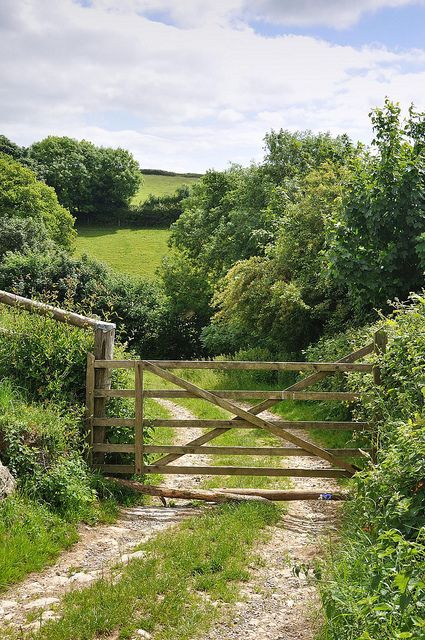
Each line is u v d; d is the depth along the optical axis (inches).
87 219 2903.5
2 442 294.4
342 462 347.3
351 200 563.8
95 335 361.7
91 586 217.9
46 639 180.5
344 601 161.3
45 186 2218.3
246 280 911.7
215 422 351.3
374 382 338.3
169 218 2861.7
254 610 207.8
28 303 381.4
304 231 829.2
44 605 206.1
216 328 1244.5
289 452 349.1
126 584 217.2
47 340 362.3
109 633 188.1
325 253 573.0
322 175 877.8
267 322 901.8
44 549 251.9
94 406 357.1
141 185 3260.3
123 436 367.9
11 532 252.2
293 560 251.9
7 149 2842.0
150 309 1553.9
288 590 223.9
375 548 155.7
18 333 366.9
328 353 609.9
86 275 1533.0
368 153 592.7
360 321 651.5
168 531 284.2
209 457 461.1
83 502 299.1
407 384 296.8
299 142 1295.5
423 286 564.7
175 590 215.6
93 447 351.6
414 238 539.2
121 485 342.6
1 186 2047.2
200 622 195.3
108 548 265.4
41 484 289.6
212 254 1434.5
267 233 1037.2
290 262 858.1
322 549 259.1
